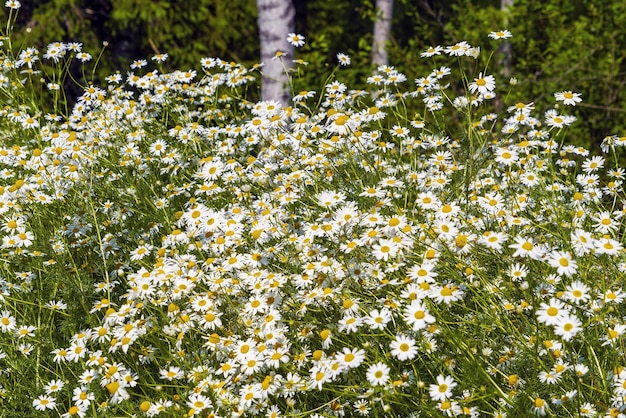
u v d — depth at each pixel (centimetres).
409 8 1195
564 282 320
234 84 539
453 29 888
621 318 301
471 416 273
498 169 413
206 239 362
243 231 381
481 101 413
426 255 297
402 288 317
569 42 866
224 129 479
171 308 324
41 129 508
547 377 274
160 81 538
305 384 296
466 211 368
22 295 399
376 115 432
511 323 296
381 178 403
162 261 346
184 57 991
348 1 1271
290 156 427
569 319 261
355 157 420
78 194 436
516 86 813
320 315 325
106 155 476
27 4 978
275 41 796
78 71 948
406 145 446
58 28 932
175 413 301
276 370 324
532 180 368
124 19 958
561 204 363
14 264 420
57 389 344
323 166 403
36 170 458
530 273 312
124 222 437
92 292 386
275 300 321
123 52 1020
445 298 284
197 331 322
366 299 309
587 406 271
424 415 288
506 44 848
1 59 564
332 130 397
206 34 1015
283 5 790
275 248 348
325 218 347
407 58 877
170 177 459
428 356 299
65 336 372
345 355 279
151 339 331
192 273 342
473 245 311
